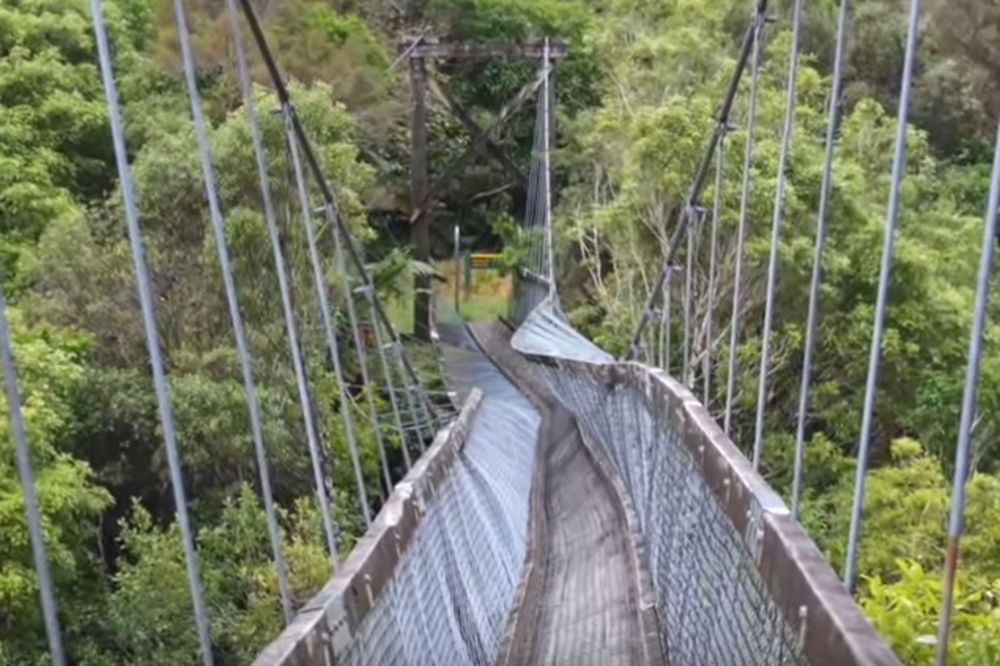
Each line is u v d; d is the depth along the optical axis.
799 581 2.46
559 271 21.08
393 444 13.44
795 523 2.79
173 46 17.36
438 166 27.34
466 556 5.36
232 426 10.60
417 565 3.90
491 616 5.53
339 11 26.19
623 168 15.91
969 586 6.43
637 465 7.49
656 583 5.77
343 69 21.34
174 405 10.49
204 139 3.38
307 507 10.50
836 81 3.74
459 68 28.45
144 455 10.67
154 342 2.53
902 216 14.91
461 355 22.38
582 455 11.32
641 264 15.59
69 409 10.17
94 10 2.57
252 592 9.35
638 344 11.30
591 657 5.25
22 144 14.77
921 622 4.20
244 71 4.39
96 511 9.23
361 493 5.43
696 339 12.79
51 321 11.44
